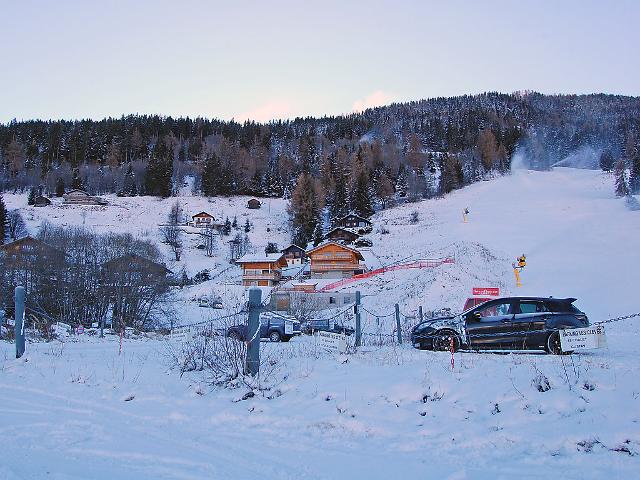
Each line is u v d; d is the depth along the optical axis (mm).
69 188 141500
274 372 10398
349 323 37719
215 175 146125
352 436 7410
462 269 50562
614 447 6234
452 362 9969
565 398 7605
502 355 11617
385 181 123188
